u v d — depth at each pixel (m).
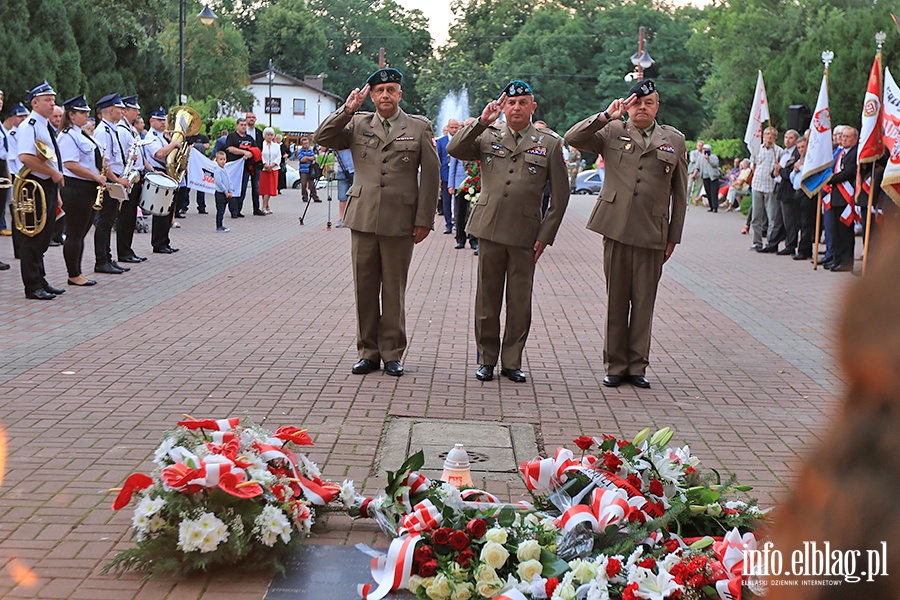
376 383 7.45
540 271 14.56
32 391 6.86
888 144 11.74
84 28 27.09
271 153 23.56
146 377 7.37
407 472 4.59
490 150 7.64
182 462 4.22
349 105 7.46
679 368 8.31
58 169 10.88
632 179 7.46
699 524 4.33
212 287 11.96
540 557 3.88
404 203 7.57
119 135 12.95
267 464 4.53
